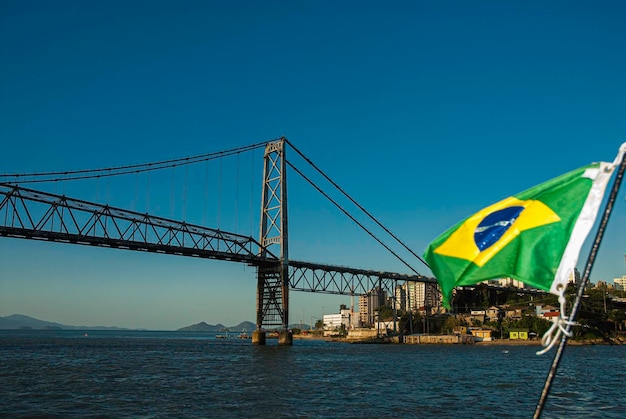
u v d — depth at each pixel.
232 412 33.69
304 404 36.75
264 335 121.88
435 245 10.74
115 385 46.69
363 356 91.12
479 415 33.34
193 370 61.31
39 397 39.59
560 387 47.12
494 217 10.45
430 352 109.81
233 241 112.19
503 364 74.00
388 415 33.09
